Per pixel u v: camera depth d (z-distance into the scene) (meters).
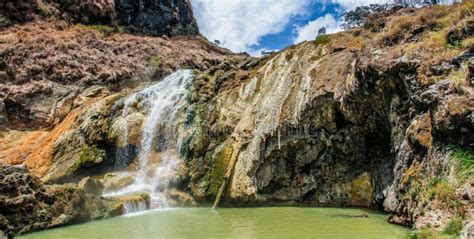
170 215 18.95
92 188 21.02
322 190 21.19
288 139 21.83
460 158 11.73
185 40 62.03
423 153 13.88
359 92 18.59
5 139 34.38
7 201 15.09
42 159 27.41
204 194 22.86
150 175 24.88
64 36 45.78
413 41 16.94
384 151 19.39
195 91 27.77
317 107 21.06
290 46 26.73
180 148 25.27
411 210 13.46
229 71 29.78
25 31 44.72
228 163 23.48
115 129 27.25
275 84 24.91
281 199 21.80
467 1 16.39
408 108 15.91
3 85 38.06
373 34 21.20
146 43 51.72
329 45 23.66
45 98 38.56
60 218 16.41
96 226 16.19
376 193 19.05
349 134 20.27
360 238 12.58
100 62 44.44
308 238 12.87
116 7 56.34
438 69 14.32
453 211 11.07
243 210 20.53
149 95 29.41
